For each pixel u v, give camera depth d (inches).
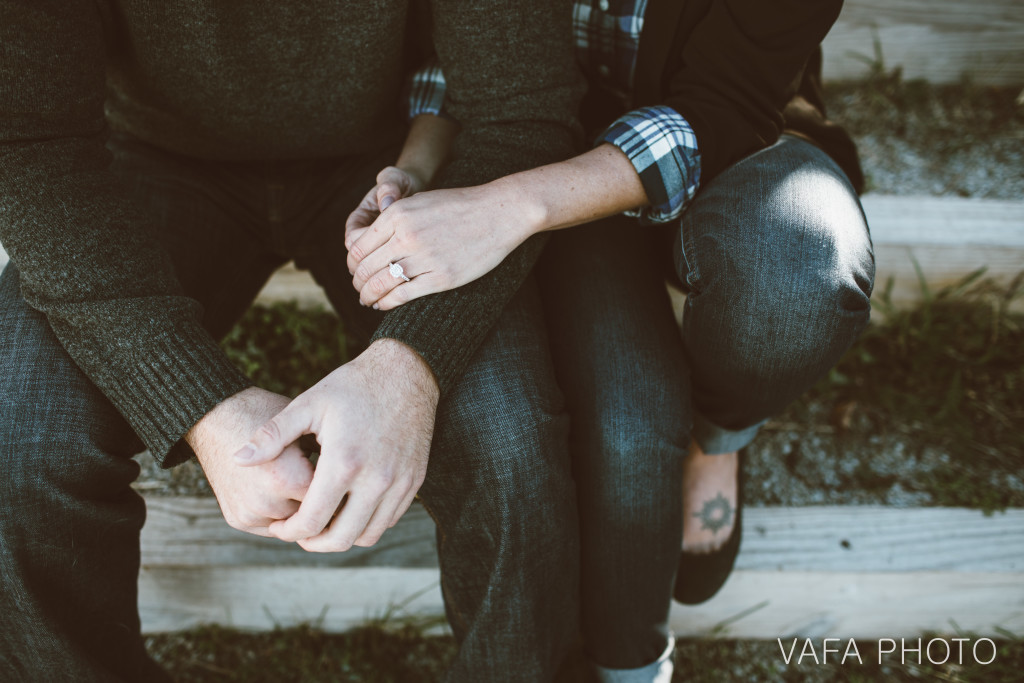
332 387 29.7
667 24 37.4
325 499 28.5
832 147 42.2
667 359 36.8
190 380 30.1
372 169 43.2
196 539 48.9
